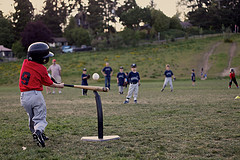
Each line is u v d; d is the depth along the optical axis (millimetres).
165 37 82562
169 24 97250
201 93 14867
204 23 95125
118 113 8320
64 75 45469
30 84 4645
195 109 8562
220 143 4516
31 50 4730
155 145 4496
